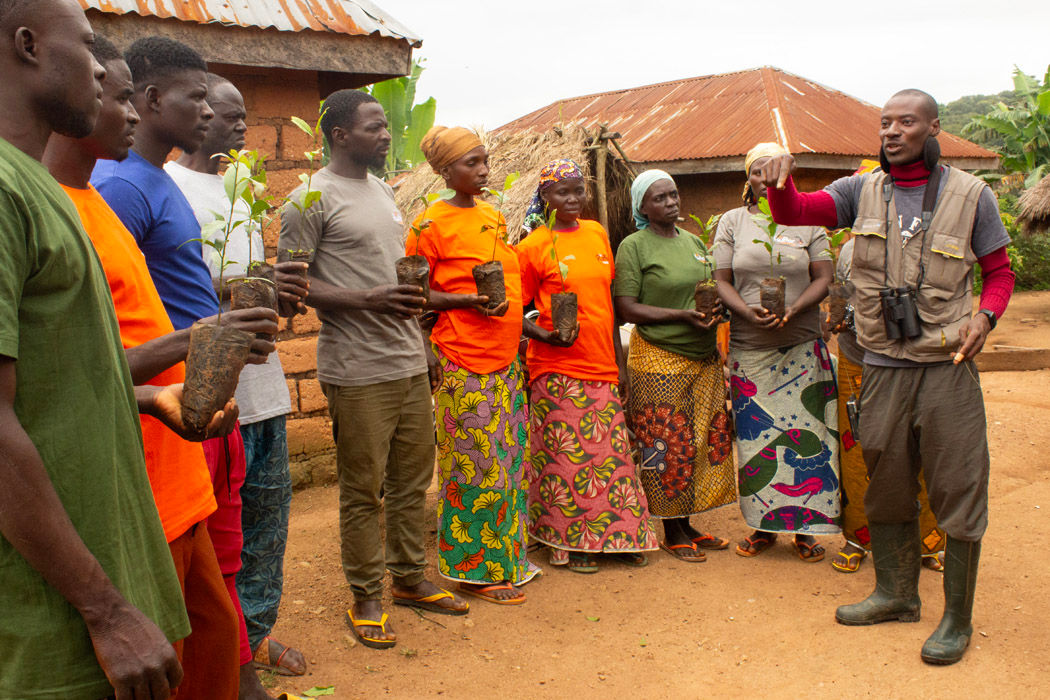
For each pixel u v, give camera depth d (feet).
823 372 14.26
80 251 4.93
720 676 10.73
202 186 10.40
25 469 4.38
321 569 13.89
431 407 12.37
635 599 13.05
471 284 12.65
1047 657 10.75
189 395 5.76
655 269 14.53
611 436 14.20
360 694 10.28
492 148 19.62
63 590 4.55
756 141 34.83
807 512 14.10
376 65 17.92
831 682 10.44
